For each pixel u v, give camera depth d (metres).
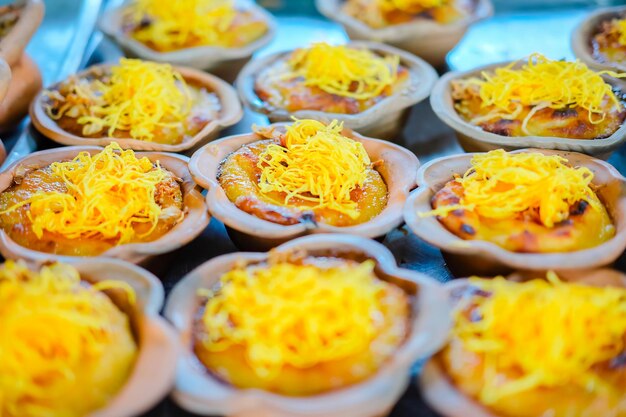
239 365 0.28
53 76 0.45
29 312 0.27
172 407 0.30
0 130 0.41
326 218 0.33
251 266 0.31
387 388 0.27
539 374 0.27
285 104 0.41
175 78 0.43
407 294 0.30
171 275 0.35
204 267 0.31
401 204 0.34
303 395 0.27
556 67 0.38
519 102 0.38
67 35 0.48
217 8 0.47
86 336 0.28
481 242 0.32
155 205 0.33
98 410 0.26
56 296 0.28
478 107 0.40
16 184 0.35
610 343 0.28
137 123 0.39
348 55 0.42
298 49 0.44
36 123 0.39
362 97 0.41
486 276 0.32
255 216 0.33
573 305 0.28
